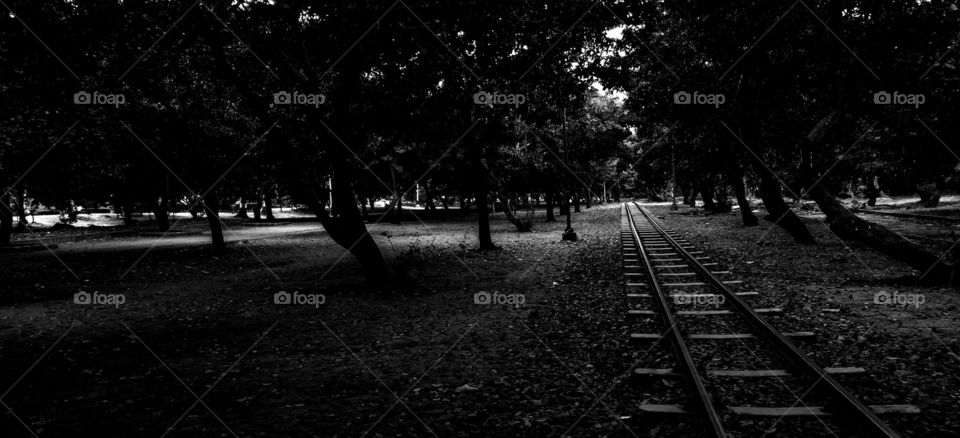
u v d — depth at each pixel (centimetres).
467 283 1239
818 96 1403
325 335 807
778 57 1312
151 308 1058
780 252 1484
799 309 795
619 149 4325
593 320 813
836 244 1577
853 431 399
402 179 4112
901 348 592
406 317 906
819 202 1088
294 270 1585
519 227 2902
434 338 764
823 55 1220
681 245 1772
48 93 1002
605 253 1722
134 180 2662
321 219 1155
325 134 1113
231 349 745
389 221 4212
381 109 1219
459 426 461
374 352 705
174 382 607
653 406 455
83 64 942
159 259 1938
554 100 1160
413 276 1352
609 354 635
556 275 1311
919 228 1938
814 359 572
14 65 892
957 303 774
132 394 570
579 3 973
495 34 979
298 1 924
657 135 2669
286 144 1130
